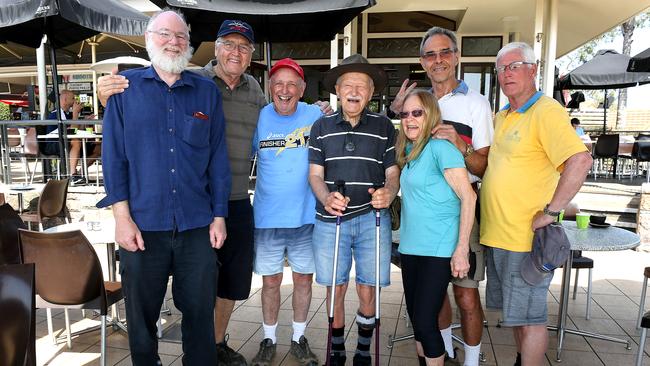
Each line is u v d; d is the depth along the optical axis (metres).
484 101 2.45
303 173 2.64
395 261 3.13
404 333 3.24
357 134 2.45
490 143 2.44
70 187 6.11
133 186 2.09
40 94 6.51
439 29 2.52
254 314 3.57
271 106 2.69
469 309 2.42
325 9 3.14
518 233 2.19
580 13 6.92
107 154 2.06
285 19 4.09
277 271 2.77
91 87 10.63
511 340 3.15
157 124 2.09
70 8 4.12
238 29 2.43
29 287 1.53
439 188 2.22
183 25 2.11
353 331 3.26
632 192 6.33
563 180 2.01
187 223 2.15
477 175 2.45
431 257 2.25
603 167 10.86
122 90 2.05
